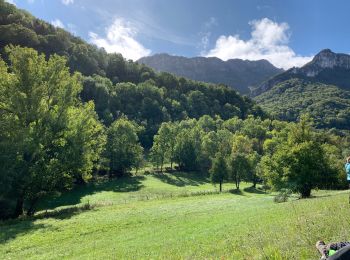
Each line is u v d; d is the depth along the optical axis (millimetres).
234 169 101250
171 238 24156
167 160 140250
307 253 9406
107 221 36812
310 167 51406
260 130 185750
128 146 115312
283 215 23406
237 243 14453
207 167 143750
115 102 189500
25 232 33219
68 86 46844
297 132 55906
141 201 62656
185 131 143000
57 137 47094
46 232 32906
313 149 52406
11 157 41562
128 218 38188
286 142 56156
